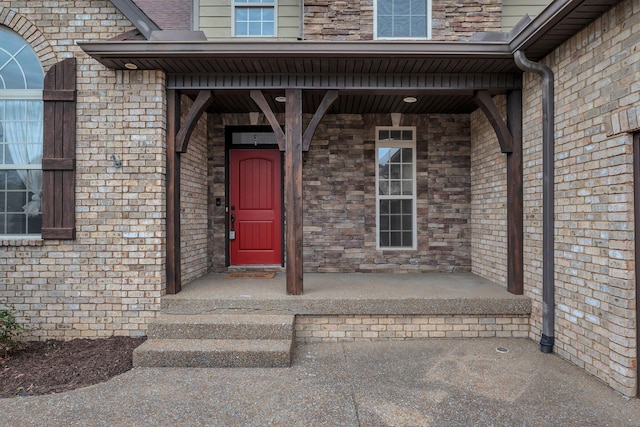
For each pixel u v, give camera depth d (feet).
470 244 18.31
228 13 17.38
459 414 8.52
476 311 13.02
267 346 11.35
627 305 9.12
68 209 13.19
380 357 11.68
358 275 17.47
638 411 8.60
